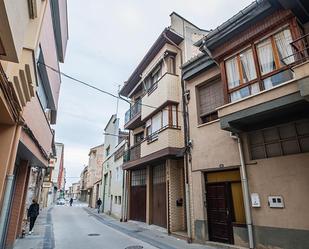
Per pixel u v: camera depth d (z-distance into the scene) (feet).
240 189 25.02
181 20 41.55
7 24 8.36
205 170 28.35
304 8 18.51
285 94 18.90
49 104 34.40
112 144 78.59
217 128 27.94
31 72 15.84
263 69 21.57
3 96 12.80
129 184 53.88
